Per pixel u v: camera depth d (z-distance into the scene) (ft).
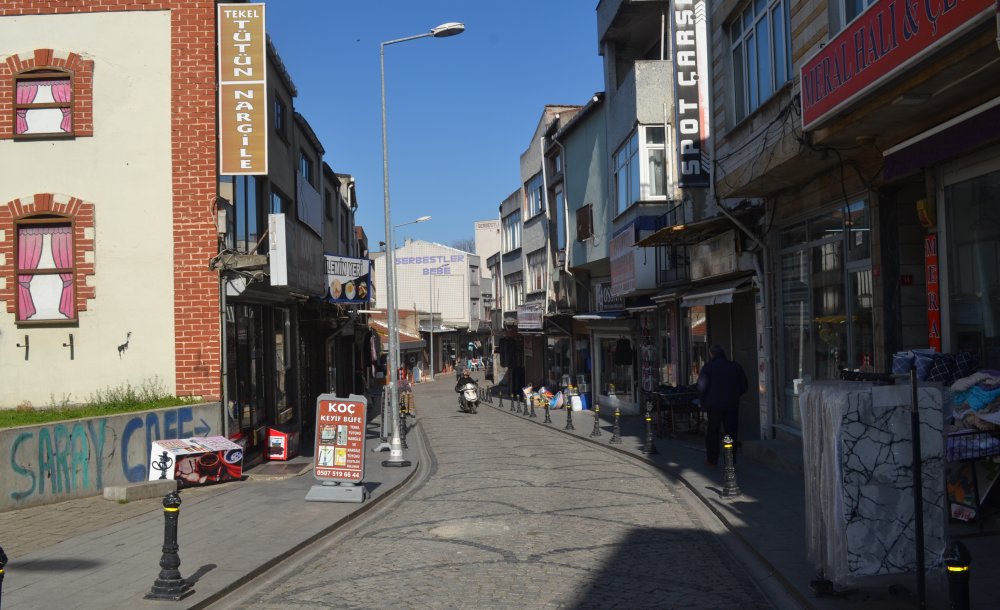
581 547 27.84
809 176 40.96
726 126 47.93
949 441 23.66
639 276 69.82
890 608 19.15
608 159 83.56
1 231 44.52
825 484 19.34
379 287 276.41
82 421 38.09
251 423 52.26
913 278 34.71
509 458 54.70
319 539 30.89
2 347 44.42
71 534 30.45
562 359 120.37
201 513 34.83
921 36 23.11
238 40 45.70
